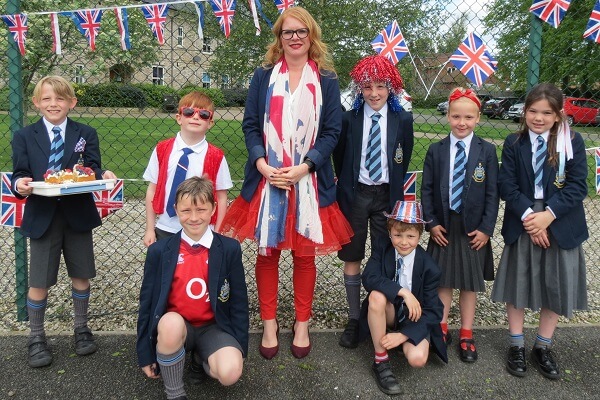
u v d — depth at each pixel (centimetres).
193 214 220
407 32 464
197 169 255
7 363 255
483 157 266
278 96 252
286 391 237
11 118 290
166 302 219
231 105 630
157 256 225
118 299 341
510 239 261
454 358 269
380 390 239
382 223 280
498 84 369
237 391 236
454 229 269
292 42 251
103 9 272
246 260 421
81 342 267
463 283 266
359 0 799
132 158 898
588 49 370
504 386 244
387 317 262
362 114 279
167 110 677
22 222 251
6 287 359
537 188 256
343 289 367
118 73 791
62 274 382
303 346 269
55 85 248
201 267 226
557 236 248
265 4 778
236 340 229
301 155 252
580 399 233
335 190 267
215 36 783
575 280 255
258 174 261
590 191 642
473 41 278
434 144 279
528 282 258
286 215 250
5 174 284
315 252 257
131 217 558
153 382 242
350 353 273
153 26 275
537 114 252
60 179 235
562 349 278
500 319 320
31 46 671
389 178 273
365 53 802
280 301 343
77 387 237
